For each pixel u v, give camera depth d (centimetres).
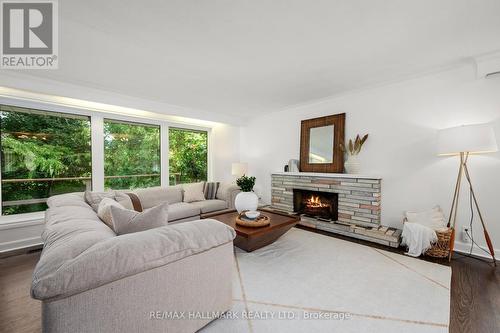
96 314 95
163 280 116
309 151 418
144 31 190
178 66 259
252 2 156
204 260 135
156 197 370
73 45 212
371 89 338
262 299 172
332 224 344
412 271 217
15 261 246
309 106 429
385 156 326
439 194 281
